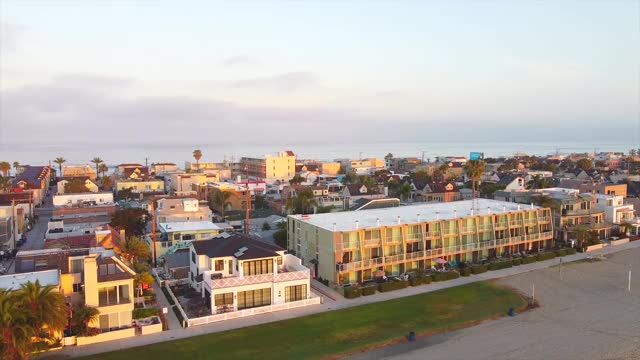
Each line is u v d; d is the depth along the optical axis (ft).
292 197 399.03
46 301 139.44
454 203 309.42
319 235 232.32
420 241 242.37
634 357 148.25
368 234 228.63
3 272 229.66
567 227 298.76
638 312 187.62
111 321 166.81
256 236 299.38
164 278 228.43
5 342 130.00
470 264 251.39
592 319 180.65
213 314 183.01
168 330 171.01
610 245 298.56
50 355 149.38
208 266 206.08
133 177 594.65
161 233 286.66
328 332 168.45
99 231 237.66
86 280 163.12
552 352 152.46
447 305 195.62
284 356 150.10
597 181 459.32
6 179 488.02
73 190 492.95
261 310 188.55
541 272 242.17
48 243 222.07
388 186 513.04
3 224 269.44
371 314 185.78
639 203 372.99
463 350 154.40
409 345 158.61
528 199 325.83
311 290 216.54
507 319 181.16
